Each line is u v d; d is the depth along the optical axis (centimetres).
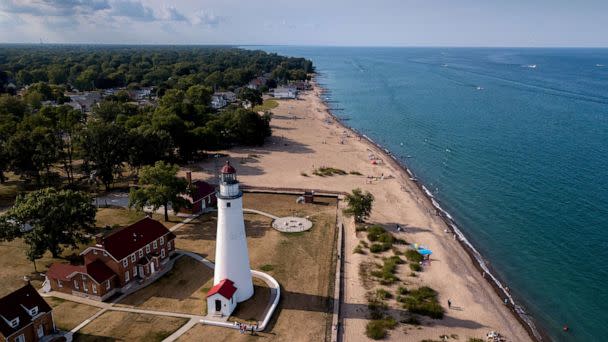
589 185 10262
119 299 5544
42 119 11762
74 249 6831
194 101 18462
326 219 8338
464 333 5166
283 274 6238
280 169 11519
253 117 13862
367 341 4928
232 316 5200
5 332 4338
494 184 10550
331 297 5706
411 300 5681
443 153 13325
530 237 7875
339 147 14000
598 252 7319
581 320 5697
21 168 9094
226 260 5325
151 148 10188
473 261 7056
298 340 4847
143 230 6247
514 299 6103
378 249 7094
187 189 8281
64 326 4953
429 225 8281
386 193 9919
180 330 4941
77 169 11038
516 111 19788
